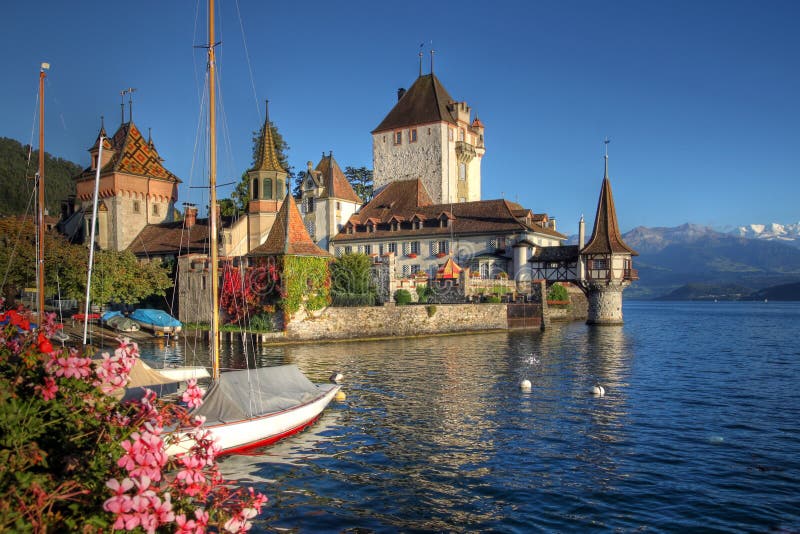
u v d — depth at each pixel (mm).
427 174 94562
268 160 67188
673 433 21141
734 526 13445
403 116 97188
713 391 29297
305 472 16938
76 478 6551
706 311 173125
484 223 78750
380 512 14195
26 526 5707
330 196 87875
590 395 27906
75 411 7434
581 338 58031
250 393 19812
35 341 8242
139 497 6008
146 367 22062
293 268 48906
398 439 20234
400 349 46531
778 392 29094
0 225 52312
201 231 70375
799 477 16594
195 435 8102
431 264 80812
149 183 78062
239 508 7352
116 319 52062
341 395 26562
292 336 48844
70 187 144875
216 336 23297
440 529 13289
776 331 76875
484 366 37031
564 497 15125
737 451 19000
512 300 68812
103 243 75438
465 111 99312
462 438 20391
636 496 15195
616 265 73000
